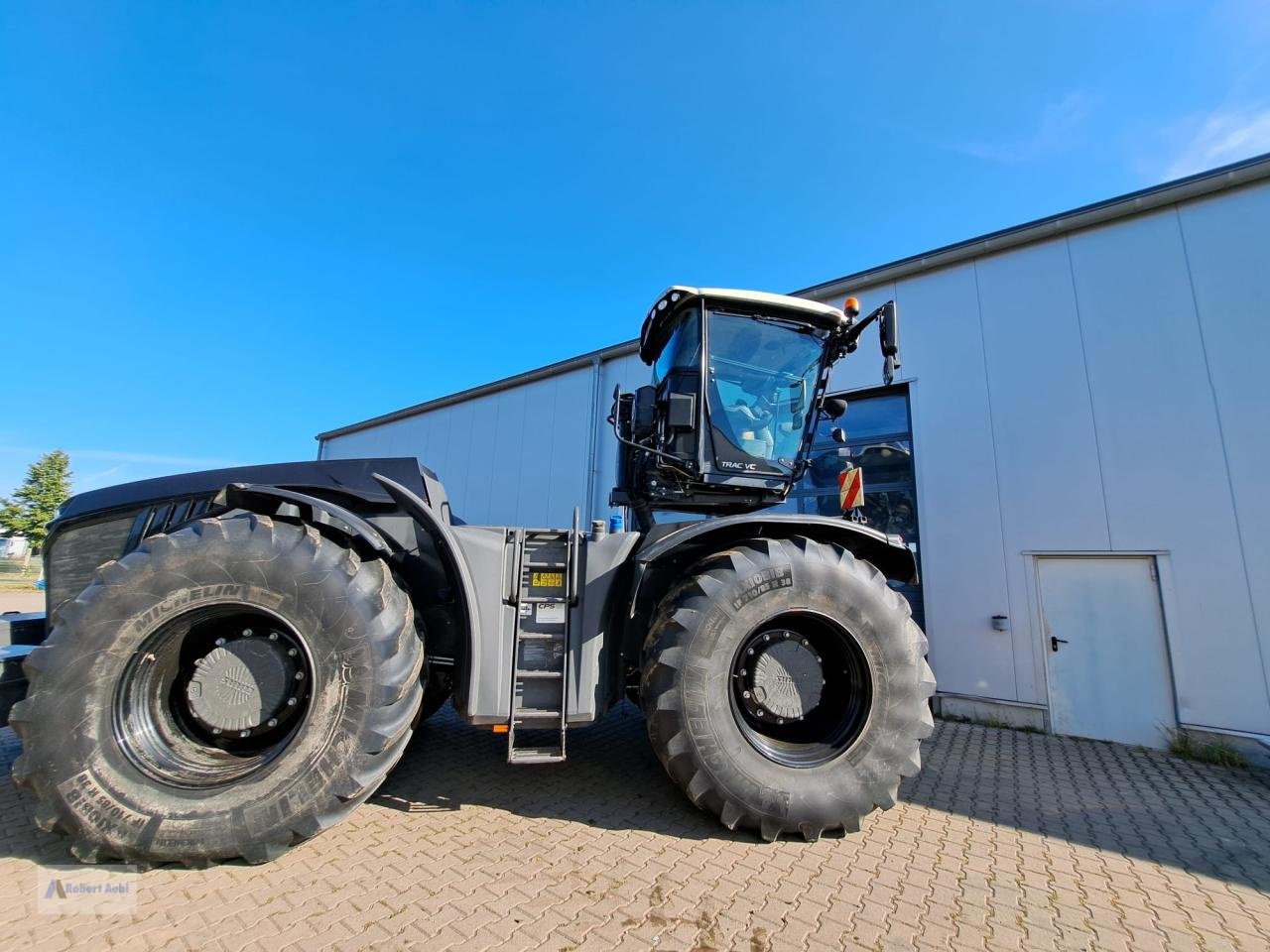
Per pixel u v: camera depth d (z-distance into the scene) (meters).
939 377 5.57
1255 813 3.01
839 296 6.21
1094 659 4.66
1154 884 2.22
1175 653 4.34
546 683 2.62
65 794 2.02
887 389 5.92
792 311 3.39
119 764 2.10
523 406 9.36
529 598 2.65
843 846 2.44
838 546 2.75
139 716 2.22
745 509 3.59
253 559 2.27
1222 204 4.48
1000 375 5.27
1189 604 4.33
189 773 2.20
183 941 1.70
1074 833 2.69
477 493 9.65
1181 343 4.54
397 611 2.38
